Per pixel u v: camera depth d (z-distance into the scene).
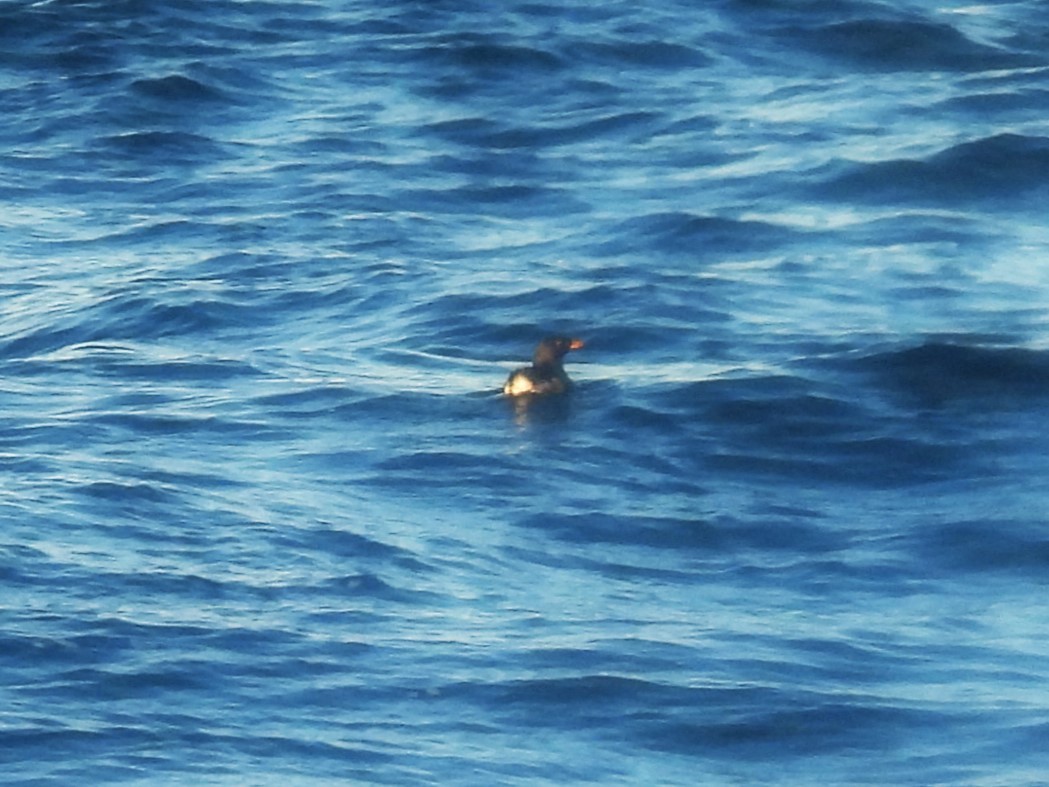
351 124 54.81
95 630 25.47
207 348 39.25
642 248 44.97
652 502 31.05
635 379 36.16
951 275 42.56
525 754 23.03
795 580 28.30
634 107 55.41
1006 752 23.31
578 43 60.03
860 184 48.34
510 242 45.78
